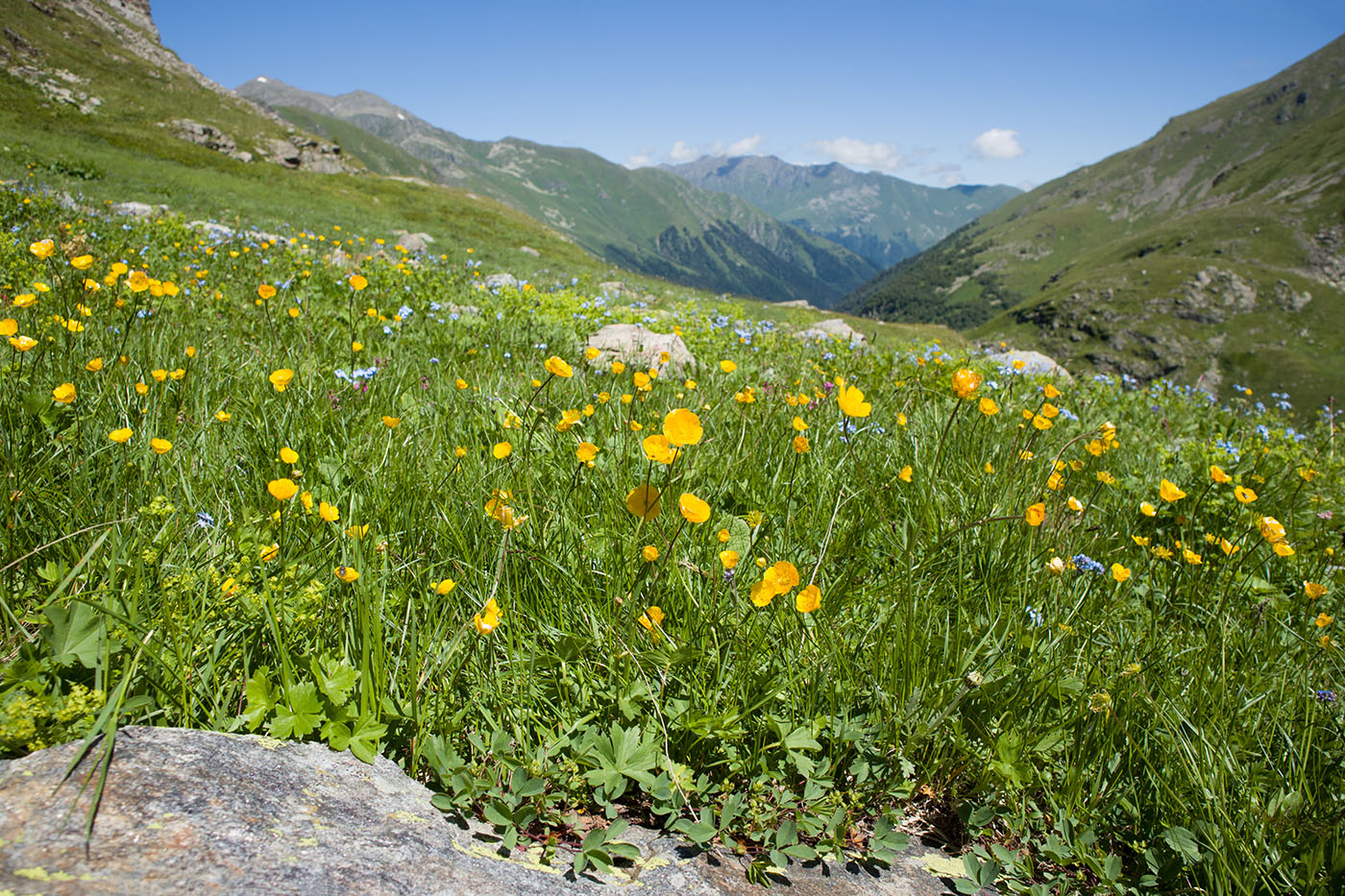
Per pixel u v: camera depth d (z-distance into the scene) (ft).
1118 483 13.73
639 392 13.16
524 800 5.70
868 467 11.82
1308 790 6.29
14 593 5.92
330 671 5.67
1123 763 6.84
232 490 8.68
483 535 8.00
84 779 4.21
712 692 6.65
